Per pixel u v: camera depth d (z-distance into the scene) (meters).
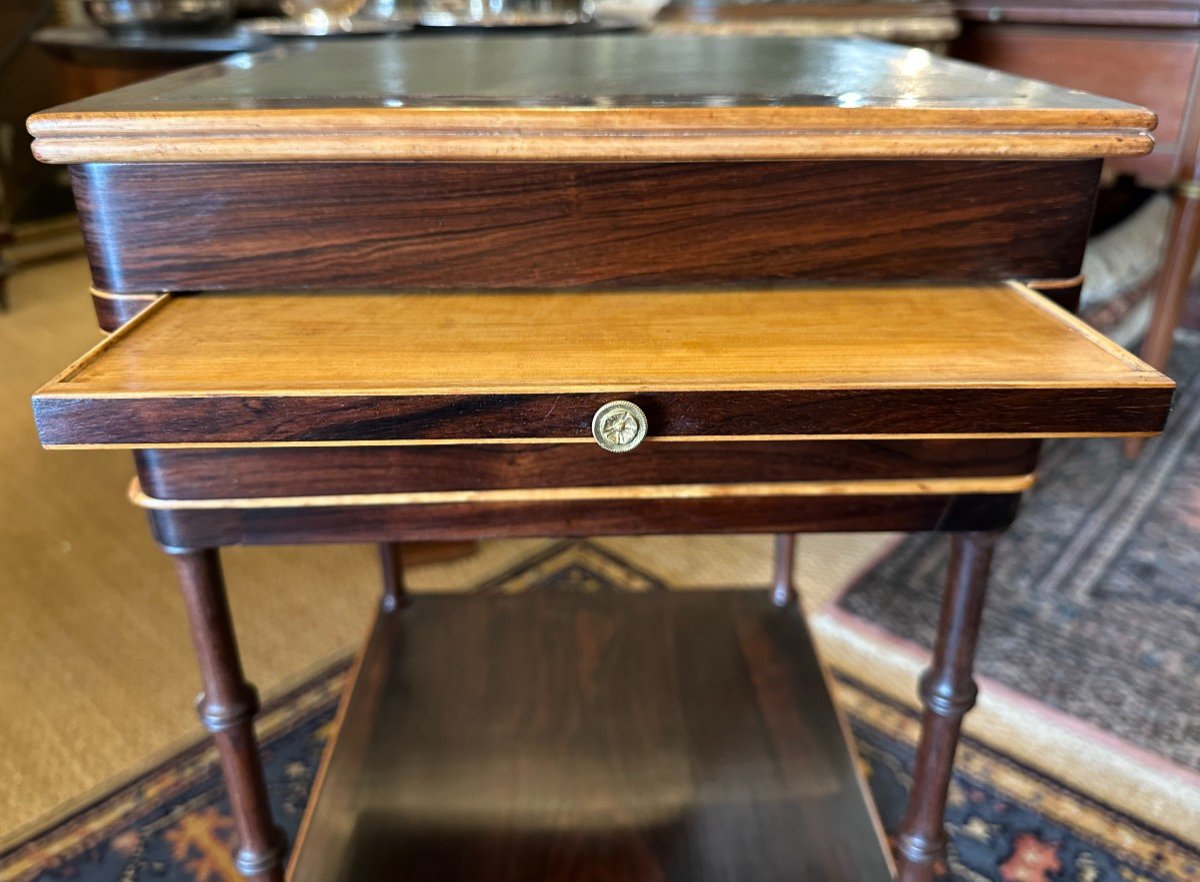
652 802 0.86
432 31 1.30
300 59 0.79
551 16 1.41
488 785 0.88
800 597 1.14
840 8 1.43
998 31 1.54
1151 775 0.99
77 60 1.55
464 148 0.51
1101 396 0.46
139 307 0.56
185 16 1.46
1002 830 0.93
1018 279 0.58
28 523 1.50
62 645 1.21
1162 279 1.50
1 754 1.03
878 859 0.80
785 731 0.94
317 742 1.05
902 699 1.10
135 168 0.52
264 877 0.69
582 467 0.53
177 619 1.27
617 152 0.52
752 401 0.46
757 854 0.81
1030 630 1.23
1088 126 0.53
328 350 0.50
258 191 0.53
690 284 0.57
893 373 0.48
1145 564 1.37
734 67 0.71
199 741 1.05
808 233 0.56
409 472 0.52
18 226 2.74
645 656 1.04
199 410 0.45
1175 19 1.32
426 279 0.56
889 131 0.53
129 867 0.90
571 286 0.57
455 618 1.11
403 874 0.79
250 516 0.54
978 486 0.55
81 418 0.45
